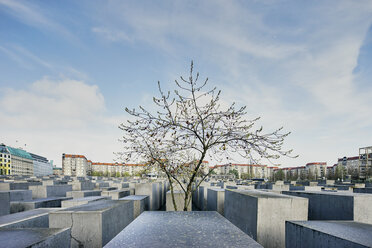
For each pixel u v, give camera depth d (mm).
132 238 1939
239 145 4184
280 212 3984
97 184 15344
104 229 3770
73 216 3680
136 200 7457
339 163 111125
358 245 2031
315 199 5148
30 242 2086
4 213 5887
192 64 3773
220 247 1728
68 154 134375
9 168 106812
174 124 4156
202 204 10969
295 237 2928
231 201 5504
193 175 4801
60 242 2434
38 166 155375
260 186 13258
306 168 122312
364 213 4312
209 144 4523
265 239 3918
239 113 4145
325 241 2414
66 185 11508
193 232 2117
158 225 2363
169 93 3957
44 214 4324
